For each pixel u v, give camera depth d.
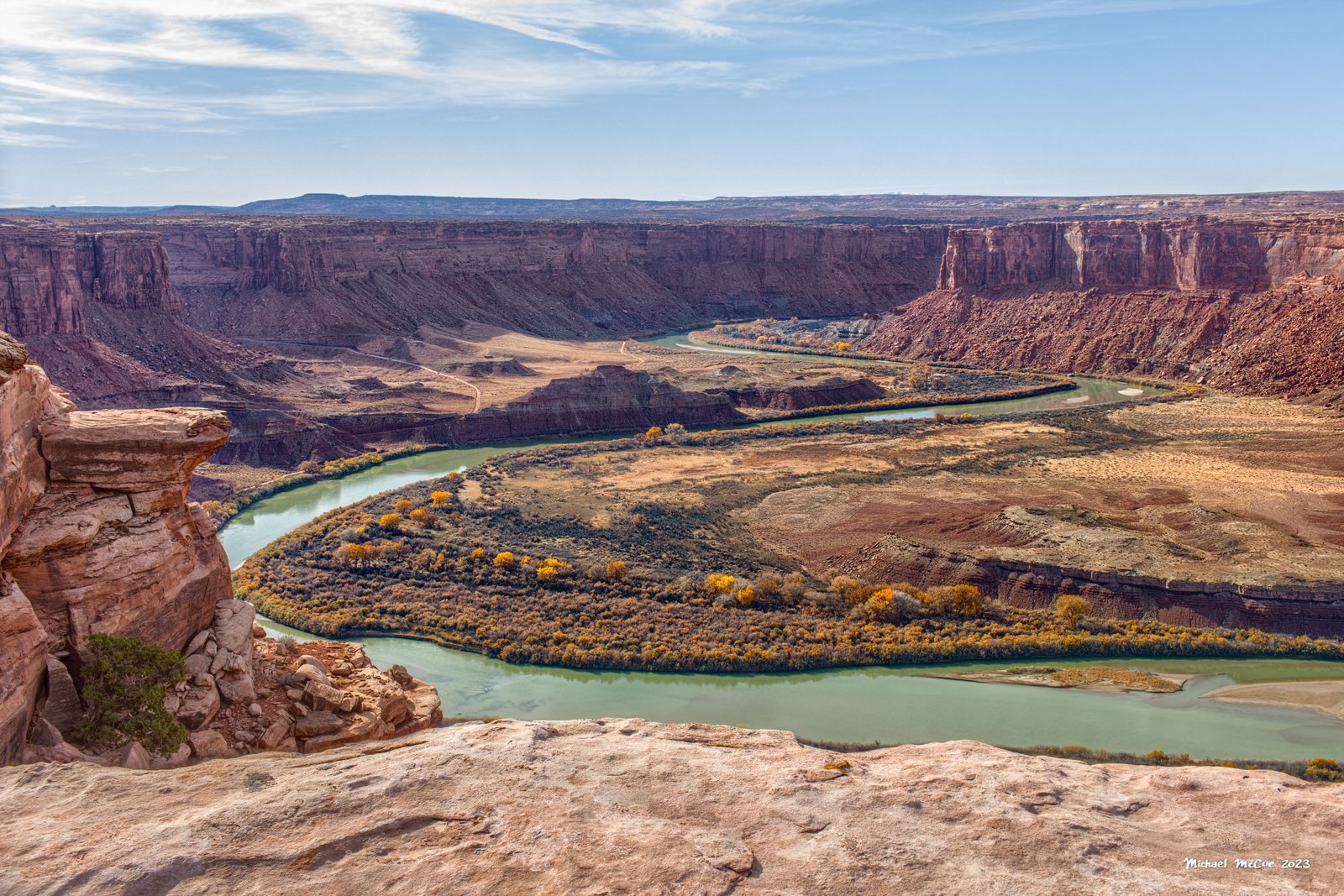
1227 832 18.72
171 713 26.31
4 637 23.69
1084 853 18.05
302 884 17.41
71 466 28.41
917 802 19.91
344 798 19.97
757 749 22.84
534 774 20.94
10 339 27.16
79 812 19.92
